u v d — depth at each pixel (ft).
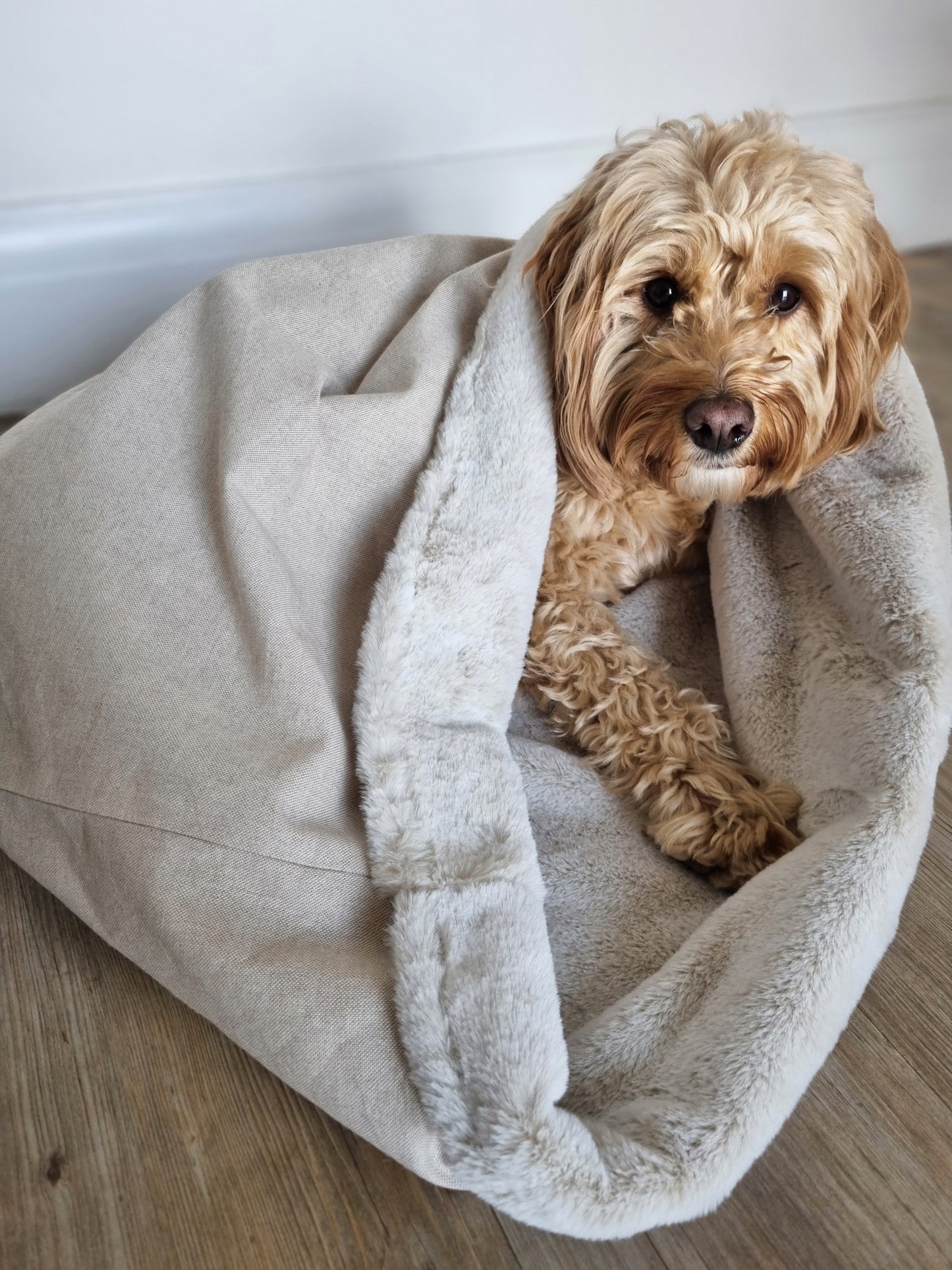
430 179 7.20
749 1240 3.02
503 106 7.23
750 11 7.47
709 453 4.15
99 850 3.57
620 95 7.48
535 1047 2.93
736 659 4.57
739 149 4.09
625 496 4.83
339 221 7.13
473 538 3.92
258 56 6.53
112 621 3.69
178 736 3.53
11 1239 3.05
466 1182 2.85
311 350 4.25
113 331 6.98
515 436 4.08
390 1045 3.05
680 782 4.20
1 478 4.04
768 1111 2.98
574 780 4.33
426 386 4.10
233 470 3.65
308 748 3.49
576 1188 2.73
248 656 3.62
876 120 8.25
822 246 4.15
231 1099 3.39
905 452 4.66
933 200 8.82
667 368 4.12
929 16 7.98
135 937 3.52
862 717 3.95
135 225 6.72
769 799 4.10
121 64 6.31
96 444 3.91
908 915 3.93
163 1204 3.12
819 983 3.16
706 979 3.34
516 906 3.26
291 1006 3.14
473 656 3.84
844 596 4.42
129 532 3.80
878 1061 3.47
